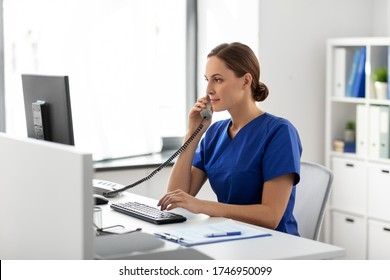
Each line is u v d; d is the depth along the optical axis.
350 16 4.70
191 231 2.28
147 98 4.45
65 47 4.11
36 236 1.84
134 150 4.42
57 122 2.64
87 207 1.64
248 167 2.64
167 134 4.75
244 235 2.23
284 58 4.45
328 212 4.55
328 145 4.53
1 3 4.04
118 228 2.33
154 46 4.46
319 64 4.61
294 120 4.54
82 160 1.62
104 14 4.23
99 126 4.24
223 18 4.53
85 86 4.18
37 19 4.06
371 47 4.27
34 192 1.83
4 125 4.12
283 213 2.54
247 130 2.71
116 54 4.29
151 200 2.92
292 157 2.56
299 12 4.48
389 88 4.16
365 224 4.32
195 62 4.76
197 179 2.92
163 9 4.61
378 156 4.24
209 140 2.89
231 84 2.64
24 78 2.85
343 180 4.46
